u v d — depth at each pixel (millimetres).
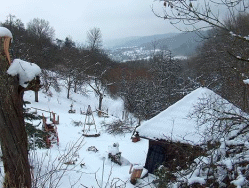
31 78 3889
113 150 14062
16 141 3795
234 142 5234
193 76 32844
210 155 5363
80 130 20656
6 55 3732
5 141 3762
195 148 6711
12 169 3820
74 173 6957
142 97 26984
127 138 19625
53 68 42406
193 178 4719
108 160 13750
